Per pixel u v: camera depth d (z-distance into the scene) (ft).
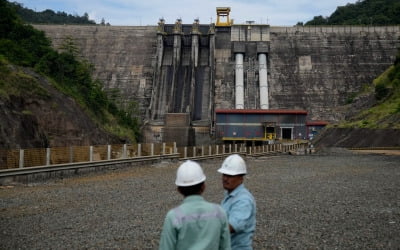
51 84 188.14
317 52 459.73
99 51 452.35
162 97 388.98
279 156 232.94
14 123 133.59
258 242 46.98
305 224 56.13
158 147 170.09
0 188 87.66
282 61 448.65
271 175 121.19
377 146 257.55
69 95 196.54
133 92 404.16
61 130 167.53
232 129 322.55
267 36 472.03
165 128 312.29
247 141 320.91
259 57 441.68
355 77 433.07
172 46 445.78
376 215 62.59
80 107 198.08
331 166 152.76
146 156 154.92
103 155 136.36
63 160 116.26
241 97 395.34
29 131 140.46
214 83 410.52
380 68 442.50
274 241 47.42
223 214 21.20
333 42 470.80
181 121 312.91
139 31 472.44
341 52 459.73
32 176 101.14
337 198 78.23
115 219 58.08
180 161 174.60
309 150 264.31
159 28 440.04
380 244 46.75
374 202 73.92
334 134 315.78
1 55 174.50
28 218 58.54
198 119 369.71
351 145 280.10
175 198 76.89
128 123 276.62
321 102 407.44
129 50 450.71
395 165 152.25
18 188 88.94
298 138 320.29
